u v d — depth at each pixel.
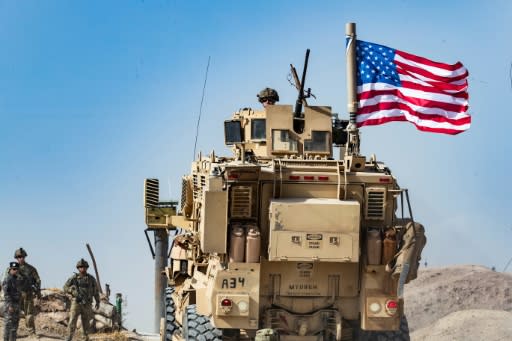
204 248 14.77
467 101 16.88
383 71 16.94
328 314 15.34
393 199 15.33
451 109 16.86
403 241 15.14
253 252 14.81
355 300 15.42
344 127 17.61
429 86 16.88
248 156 16.70
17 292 18.12
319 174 15.18
